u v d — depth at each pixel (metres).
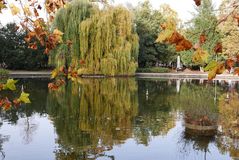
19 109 18.77
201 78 41.53
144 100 22.66
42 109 18.88
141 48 48.41
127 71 36.66
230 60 2.19
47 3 3.02
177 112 18.00
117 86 30.61
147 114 17.53
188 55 47.44
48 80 36.12
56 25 34.78
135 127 14.49
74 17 34.72
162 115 17.20
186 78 41.47
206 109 17.67
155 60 49.97
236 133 12.81
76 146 11.77
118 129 14.17
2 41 48.19
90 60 35.25
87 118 16.52
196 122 13.45
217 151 11.09
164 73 46.00
